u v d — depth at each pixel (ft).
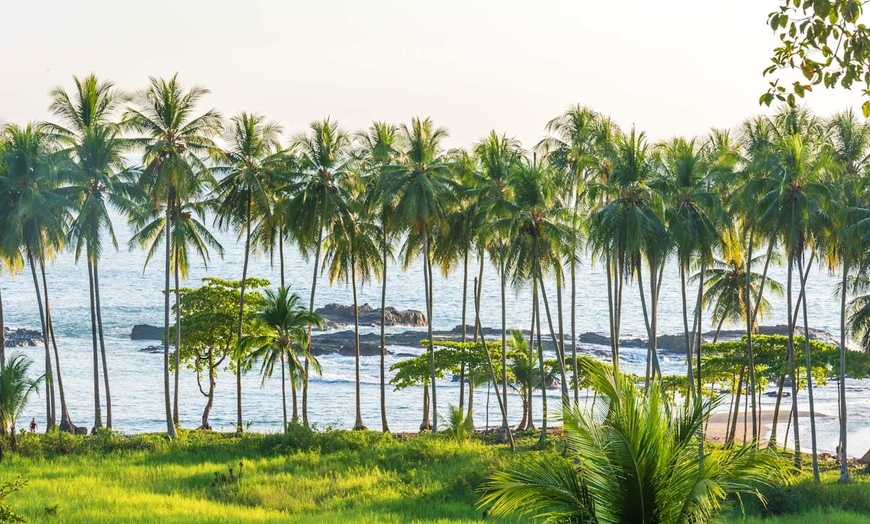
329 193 207.31
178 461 167.63
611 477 52.85
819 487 139.85
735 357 199.31
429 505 127.75
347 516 118.21
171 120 194.59
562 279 187.32
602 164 191.72
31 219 197.26
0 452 163.12
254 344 195.72
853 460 195.72
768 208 157.28
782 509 134.00
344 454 168.96
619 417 52.80
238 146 209.15
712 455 54.80
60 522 106.93
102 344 206.39
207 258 216.95
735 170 177.47
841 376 160.35
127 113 198.39
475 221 192.03
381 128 216.95
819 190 153.28
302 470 155.02
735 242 184.34
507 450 181.88
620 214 168.96
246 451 176.14
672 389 204.54
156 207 199.72
